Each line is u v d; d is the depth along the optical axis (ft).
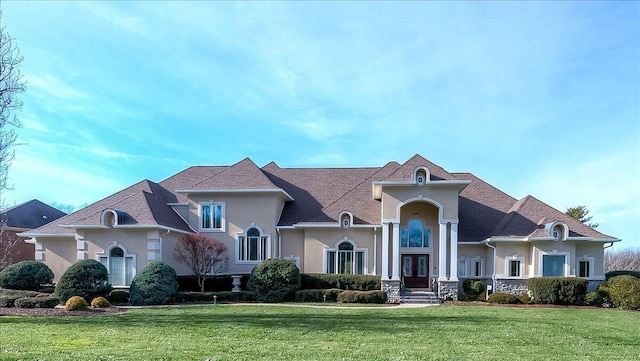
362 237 106.22
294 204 117.29
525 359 39.06
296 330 52.54
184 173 127.95
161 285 85.56
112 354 37.09
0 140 65.16
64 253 103.81
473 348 43.62
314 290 93.86
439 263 97.76
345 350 40.91
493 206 113.80
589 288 96.02
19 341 43.04
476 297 98.84
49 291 93.20
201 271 98.89
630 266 196.44
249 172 112.47
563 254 95.20
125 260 95.86
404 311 75.77
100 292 84.53
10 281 91.30
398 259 97.14
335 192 120.78
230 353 38.63
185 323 57.88
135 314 68.95
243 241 108.27
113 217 96.12
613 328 59.06
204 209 109.50
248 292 92.68
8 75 63.26
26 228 134.62
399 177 99.14
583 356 40.93
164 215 103.14
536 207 104.17
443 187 98.22
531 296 93.04
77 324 56.70
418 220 107.34
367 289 97.91
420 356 39.09
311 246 107.34
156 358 35.94
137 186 113.70
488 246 102.68
